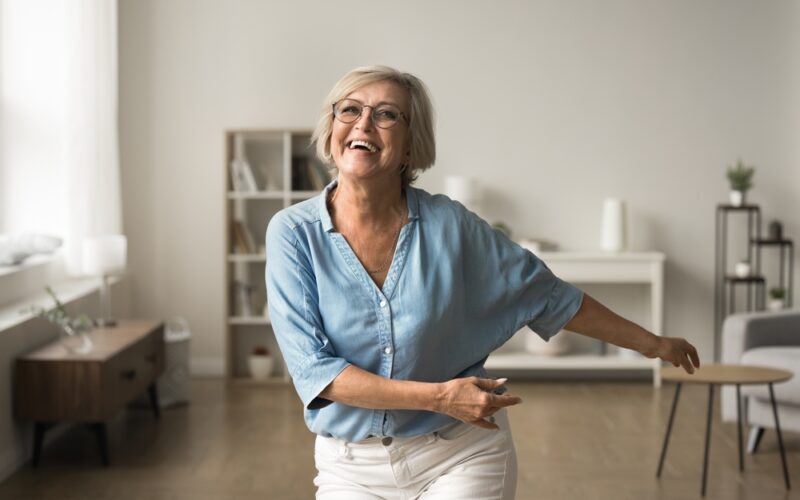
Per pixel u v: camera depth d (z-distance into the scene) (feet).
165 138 22.48
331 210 6.53
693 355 6.95
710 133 22.52
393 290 6.32
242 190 22.02
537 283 6.72
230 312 22.15
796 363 15.38
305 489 14.02
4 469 14.56
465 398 5.75
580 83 22.47
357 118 6.25
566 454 15.99
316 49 22.38
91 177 19.92
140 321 18.88
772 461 15.53
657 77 22.45
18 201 19.81
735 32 22.36
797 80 22.29
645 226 22.62
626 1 22.36
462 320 6.54
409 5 22.34
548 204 22.59
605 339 6.89
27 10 19.62
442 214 6.54
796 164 22.43
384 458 6.52
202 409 19.35
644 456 15.83
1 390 14.48
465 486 6.45
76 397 14.92
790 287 22.56
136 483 14.32
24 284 17.80
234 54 22.39
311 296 6.32
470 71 22.44
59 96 19.76
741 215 22.59
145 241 22.61
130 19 22.31
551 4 22.36
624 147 22.57
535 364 21.58
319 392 6.00
